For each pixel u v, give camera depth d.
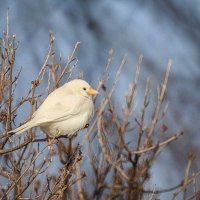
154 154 10.35
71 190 11.70
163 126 11.09
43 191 12.02
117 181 10.55
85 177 11.63
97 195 10.39
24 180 12.82
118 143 10.45
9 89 12.48
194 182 11.36
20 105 12.85
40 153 11.87
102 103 10.84
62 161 12.43
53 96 13.88
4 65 12.59
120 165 10.62
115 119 10.33
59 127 13.65
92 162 10.51
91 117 14.41
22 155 12.25
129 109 10.38
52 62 13.43
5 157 12.52
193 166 20.41
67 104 13.78
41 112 13.49
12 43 12.55
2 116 12.79
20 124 13.27
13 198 12.09
